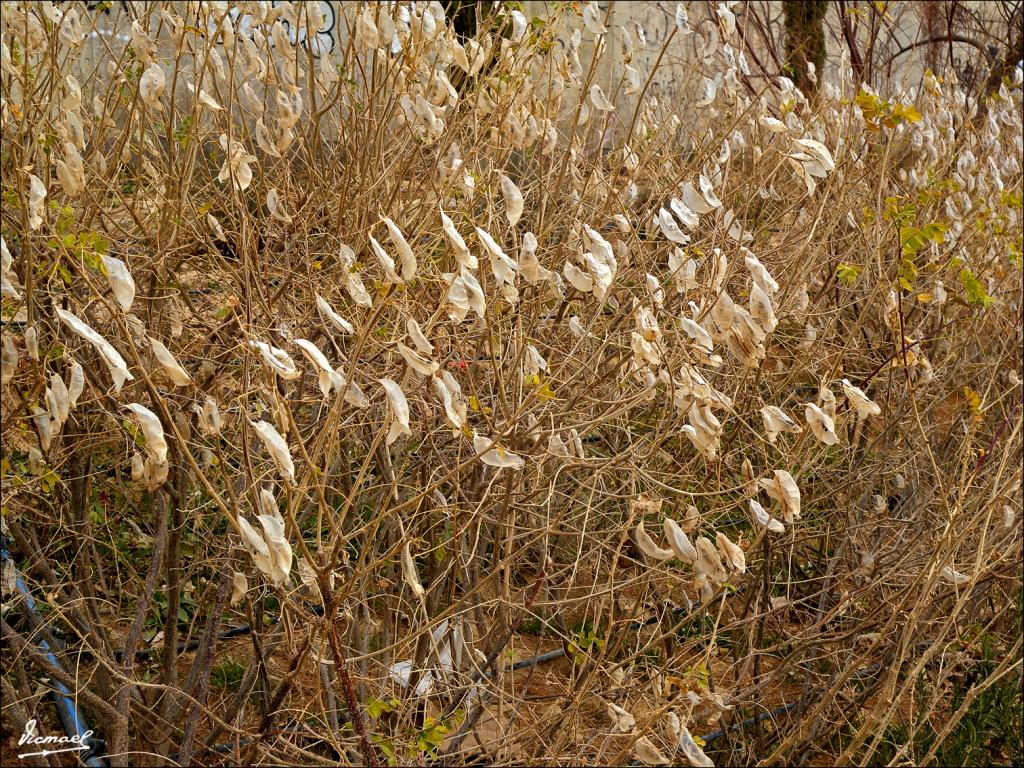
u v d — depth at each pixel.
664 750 2.47
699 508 2.99
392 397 1.65
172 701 2.73
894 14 6.91
